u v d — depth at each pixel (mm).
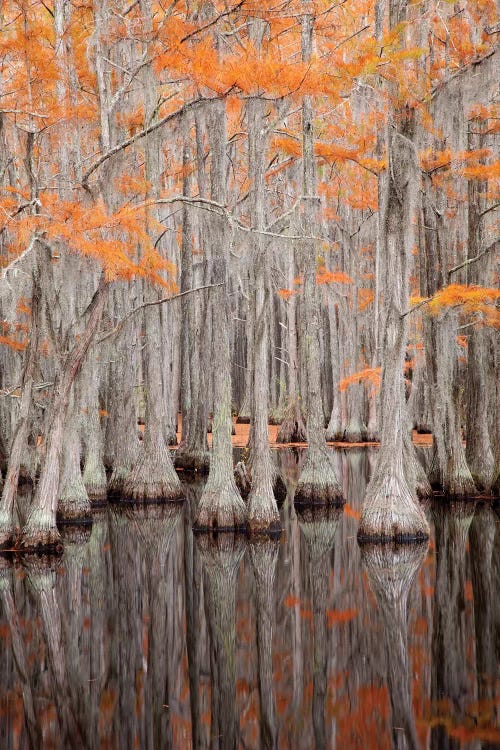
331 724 7703
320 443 20359
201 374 26562
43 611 11586
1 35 15000
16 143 15945
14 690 8742
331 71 15469
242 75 14023
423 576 13172
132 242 16375
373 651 9734
